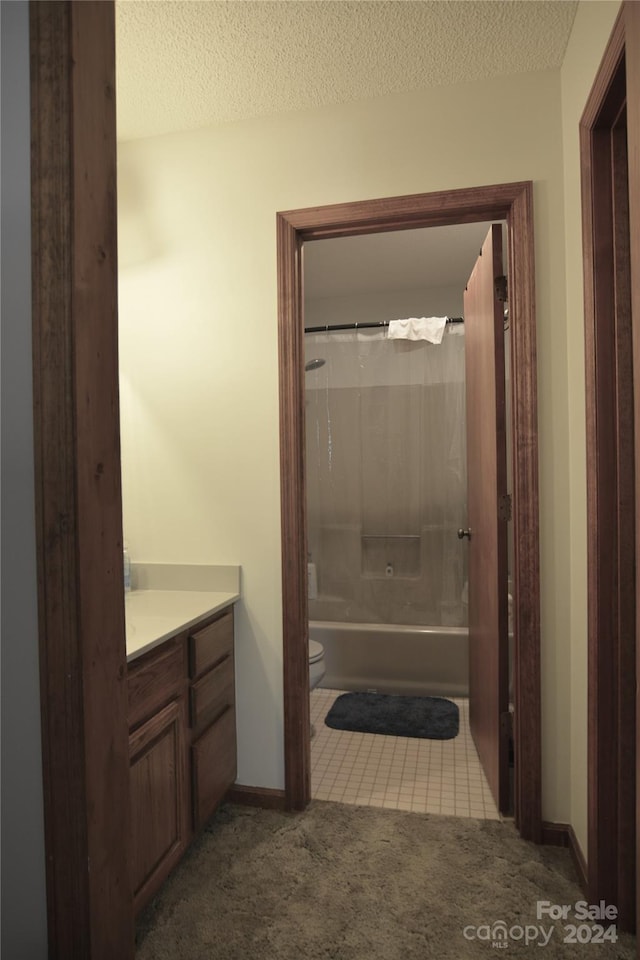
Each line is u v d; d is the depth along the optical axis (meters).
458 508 3.37
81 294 0.83
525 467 1.80
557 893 1.55
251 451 2.04
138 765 1.40
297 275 2.01
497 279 1.97
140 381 2.15
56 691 0.82
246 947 1.38
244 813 1.98
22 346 0.83
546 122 1.80
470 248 3.15
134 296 2.14
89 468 0.84
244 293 2.04
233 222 2.04
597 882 1.47
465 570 3.34
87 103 0.84
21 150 0.83
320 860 1.70
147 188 2.12
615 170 1.44
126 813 0.92
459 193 1.84
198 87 1.84
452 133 1.86
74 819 0.83
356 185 1.93
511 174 1.82
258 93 1.88
